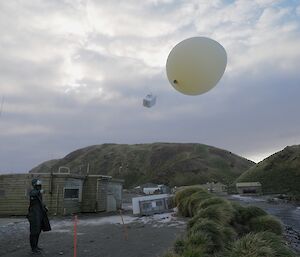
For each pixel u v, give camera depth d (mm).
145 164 164625
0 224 18453
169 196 24031
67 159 186375
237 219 14375
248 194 72062
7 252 10625
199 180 139875
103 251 10555
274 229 13945
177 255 8961
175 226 15789
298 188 86438
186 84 5730
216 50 5637
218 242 9742
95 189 26594
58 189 24797
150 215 22172
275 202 50094
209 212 12953
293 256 8461
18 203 24609
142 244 11445
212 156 166250
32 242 10297
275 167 104375
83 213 25922
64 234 14328
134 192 77875
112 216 23078
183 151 169250
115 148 184375
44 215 10680
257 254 8141
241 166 167750
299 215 31250
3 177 25094
